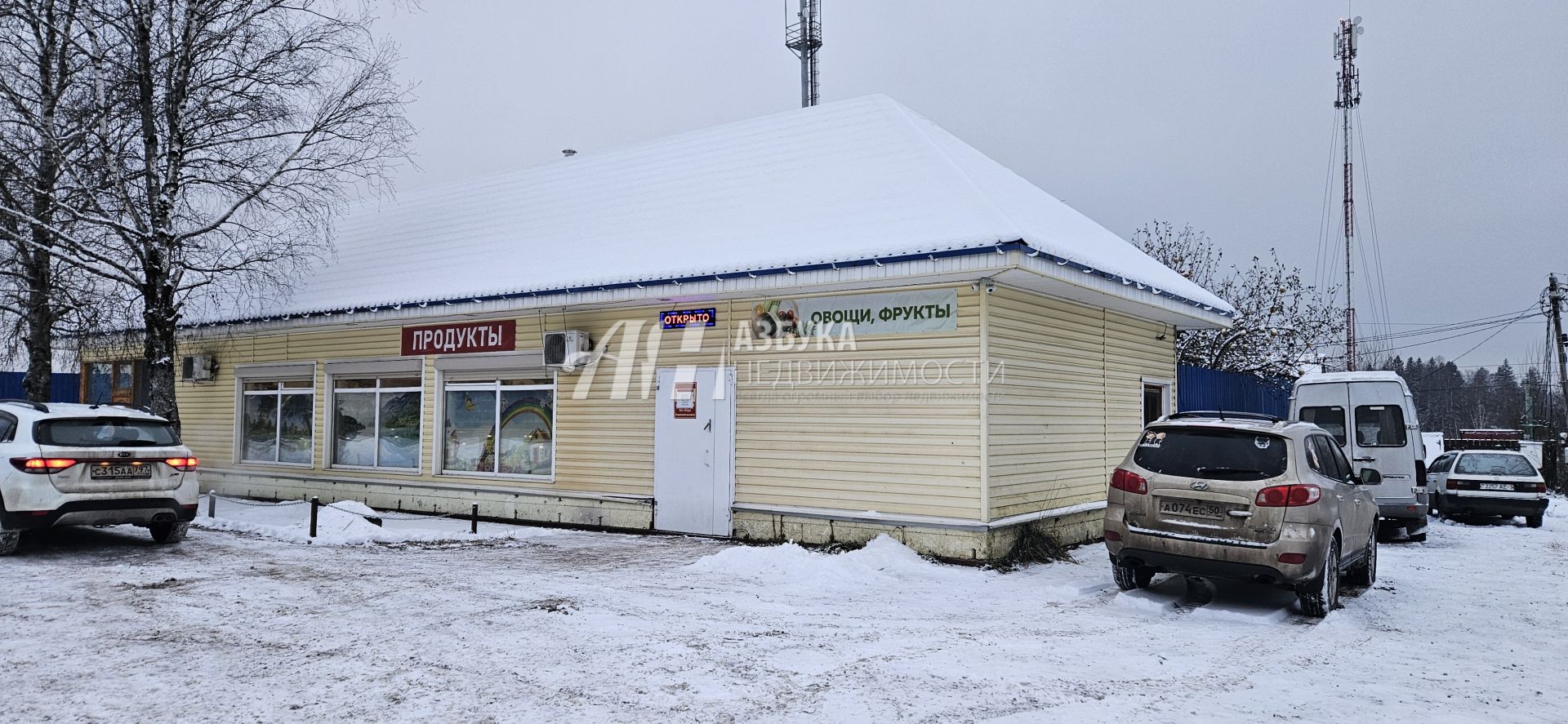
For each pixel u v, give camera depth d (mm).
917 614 7547
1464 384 70438
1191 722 4898
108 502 9992
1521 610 8203
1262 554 7453
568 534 12453
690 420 12211
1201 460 7945
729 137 15328
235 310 17250
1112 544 8203
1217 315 14664
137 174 13750
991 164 14438
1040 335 11297
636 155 16406
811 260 10406
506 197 17141
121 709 4836
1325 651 6531
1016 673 5758
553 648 6117
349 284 16172
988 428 10047
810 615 7395
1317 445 8422
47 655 5855
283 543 11211
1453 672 6051
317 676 5441
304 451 16703
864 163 12508
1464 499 16719
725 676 5547
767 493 11508
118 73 13805
